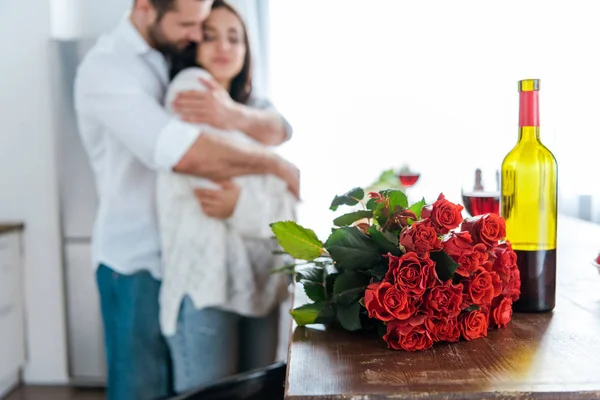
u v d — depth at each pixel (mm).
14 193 2902
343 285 882
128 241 2545
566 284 1220
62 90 2676
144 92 2506
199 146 2523
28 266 2928
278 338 2689
